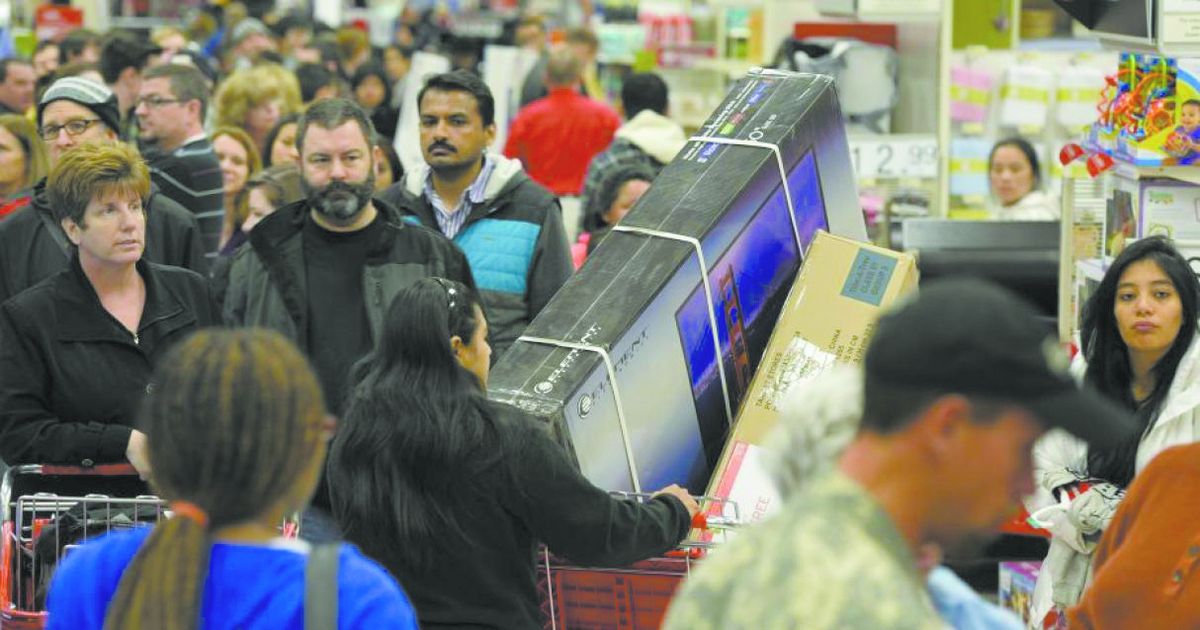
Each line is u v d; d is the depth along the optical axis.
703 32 24.30
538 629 5.53
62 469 6.96
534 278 8.99
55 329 7.05
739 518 6.30
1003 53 15.38
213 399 3.36
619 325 6.55
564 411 6.24
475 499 5.27
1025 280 10.72
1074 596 6.93
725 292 7.09
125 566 3.60
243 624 3.40
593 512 5.40
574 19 35.94
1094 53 15.56
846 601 2.79
